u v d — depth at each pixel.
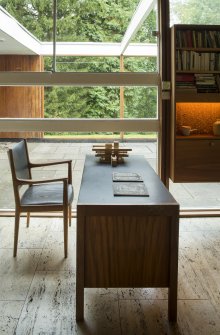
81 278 1.92
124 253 1.92
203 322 1.95
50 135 3.63
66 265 2.59
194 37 3.28
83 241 1.88
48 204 2.67
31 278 2.40
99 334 1.83
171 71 3.37
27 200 2.76
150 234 1.90
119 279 1.94
